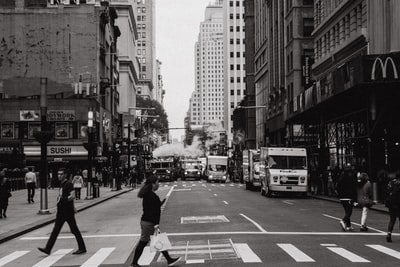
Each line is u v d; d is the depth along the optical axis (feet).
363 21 144.77
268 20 298.15
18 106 212.43
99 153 215.31
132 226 70.33
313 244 49.80
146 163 342.23
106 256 45.96
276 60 274.57
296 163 130.41
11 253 49.24
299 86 224.53
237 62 599.16
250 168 165.89
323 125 142.72
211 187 197.77
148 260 43.21
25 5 228.84
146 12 634.43
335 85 112.06
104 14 232.32
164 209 95.04
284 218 76.28
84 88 219.00
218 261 41.04
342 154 146.30
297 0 226.58
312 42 225.56
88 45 224.53
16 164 170.50
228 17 602.85
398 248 47.24
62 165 212.84
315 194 140.46
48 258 45.73
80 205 106.63
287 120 168.55
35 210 93.91
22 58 222.28
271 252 44.98
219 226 66.03
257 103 350.23
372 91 104.73
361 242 51.29
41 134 87.35
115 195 149.28
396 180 52.01
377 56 97.30
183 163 330.34
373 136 115.24
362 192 61.67
